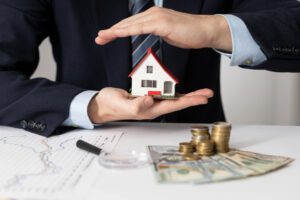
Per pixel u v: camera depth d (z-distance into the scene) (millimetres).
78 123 650
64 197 370
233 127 699
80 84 850
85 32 832
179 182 398
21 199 369
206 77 894
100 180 410
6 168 450
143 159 470
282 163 459
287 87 1322
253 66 674
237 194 375
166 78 603
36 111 635
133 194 375
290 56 663
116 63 801
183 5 806
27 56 794
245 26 646
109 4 796
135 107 552
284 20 680
